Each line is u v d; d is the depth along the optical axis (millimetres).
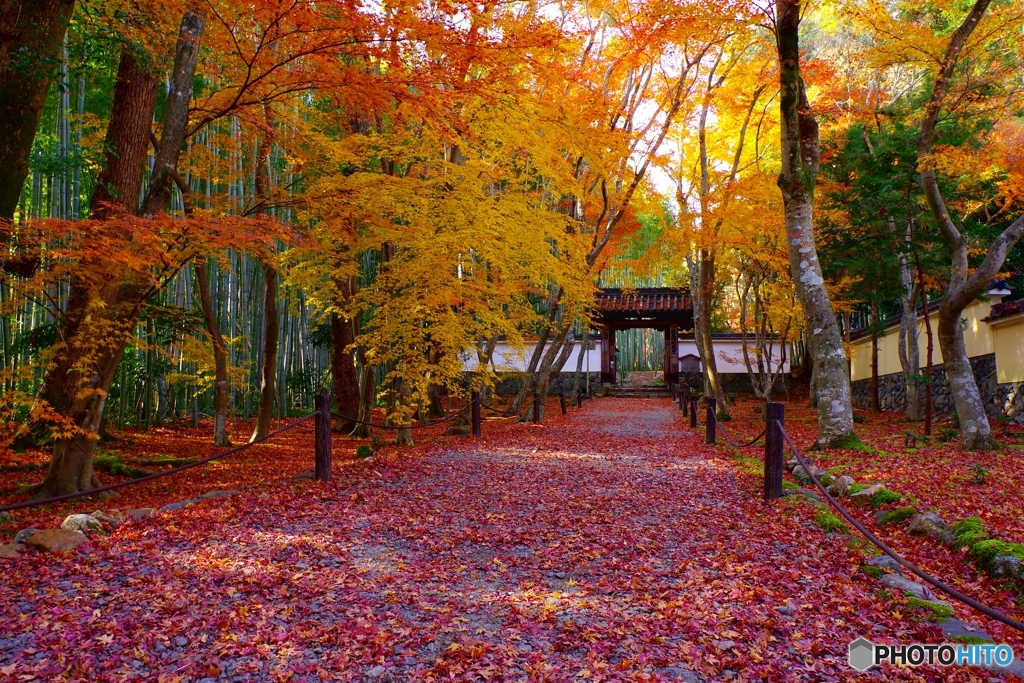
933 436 12258
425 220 9805
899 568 4871
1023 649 3660
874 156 13047
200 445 13945
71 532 5516
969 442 10227
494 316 11453
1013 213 13992
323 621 4051
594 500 7816
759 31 15820
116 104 9148
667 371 31188
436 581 4887
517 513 7141
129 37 8109
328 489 8008
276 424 18469
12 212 6578
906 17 12906
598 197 17031
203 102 9898
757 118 17547
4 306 6676
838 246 13289
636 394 30547
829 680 3270
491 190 12984
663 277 39375
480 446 12883
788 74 10555
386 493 7992
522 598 4527
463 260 11219
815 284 10719
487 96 7930
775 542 5875
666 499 7875
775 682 3271
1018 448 10328
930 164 10484
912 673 3322
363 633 3859
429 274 10398
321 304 12883
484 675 3359
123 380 15141
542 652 3666
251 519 6434
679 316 30562
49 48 6621
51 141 12258
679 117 16812
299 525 6301
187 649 3600
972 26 10070
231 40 7957
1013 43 11867
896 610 4117
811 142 11008
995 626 3975
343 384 16750
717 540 6023
